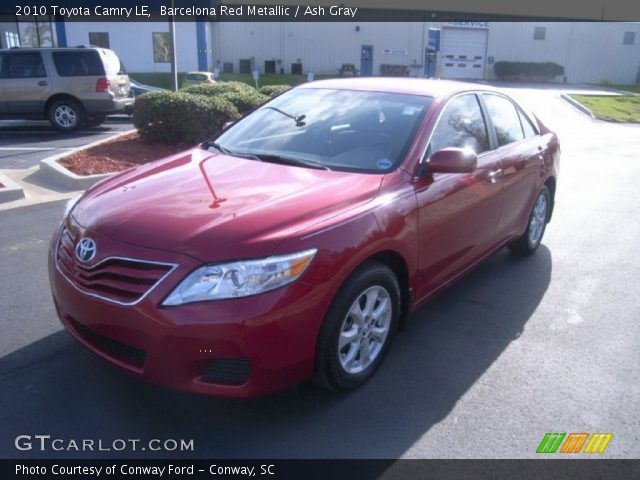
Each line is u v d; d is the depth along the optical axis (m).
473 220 4.40
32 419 3.21
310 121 4.44
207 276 2.85
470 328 4.42
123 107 14.12
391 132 4.09
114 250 3.02
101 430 3.15
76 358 3.81
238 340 2.83
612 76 41.97
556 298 5.02
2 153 10.70
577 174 10.44
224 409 3.34
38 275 5.14
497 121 5.08
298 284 2.96
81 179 8.08
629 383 3.75
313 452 3.04
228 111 10.52
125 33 28.48
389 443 3.12
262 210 3.19
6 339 4.04
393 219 3.51
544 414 3.41
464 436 3.20
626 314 4.75
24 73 13.09
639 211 7.94
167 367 2.90
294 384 3.14
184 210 3.22
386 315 3.66
